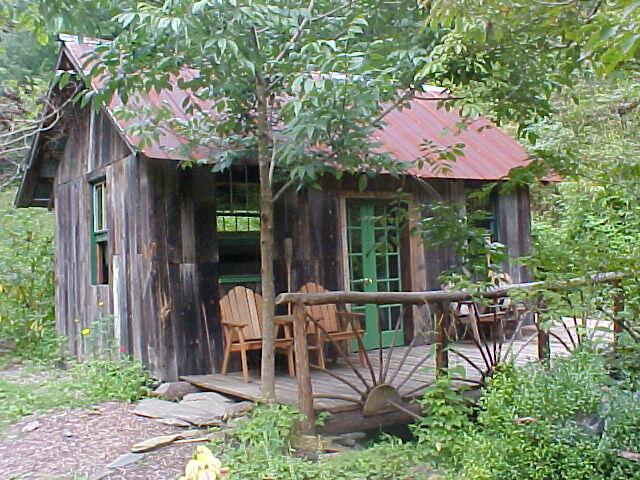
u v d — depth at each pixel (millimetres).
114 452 5195
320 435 5395
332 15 5809
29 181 10703
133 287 7688
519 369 4996
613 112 11883
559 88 5699
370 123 5750
